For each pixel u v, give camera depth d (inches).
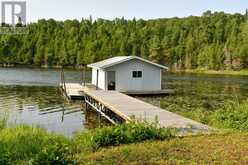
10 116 931.3
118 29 4517.7
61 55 4114.2
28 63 4274.1
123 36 4298.7
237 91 1557.6
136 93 1354.6
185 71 3548.2
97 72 1546.5
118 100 954.1
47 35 4495.6
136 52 3976.4
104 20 5017.2
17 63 4281.5
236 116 608.4
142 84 1422.2
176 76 2728.8
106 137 469.4
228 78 2498.8
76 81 2085.4
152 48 3890.3
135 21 4862.2
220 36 3946.9
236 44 3489.2
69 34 4495.6
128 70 1407.5
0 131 509.0
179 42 3988.7
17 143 439.5
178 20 4719.5
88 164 381.1
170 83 2001.7
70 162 363.3
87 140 470.3
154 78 1434.5
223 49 3479.3
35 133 491.2
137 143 468.8
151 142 471.5
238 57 3358.8
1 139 453.1
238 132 526.9
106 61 1611.7
